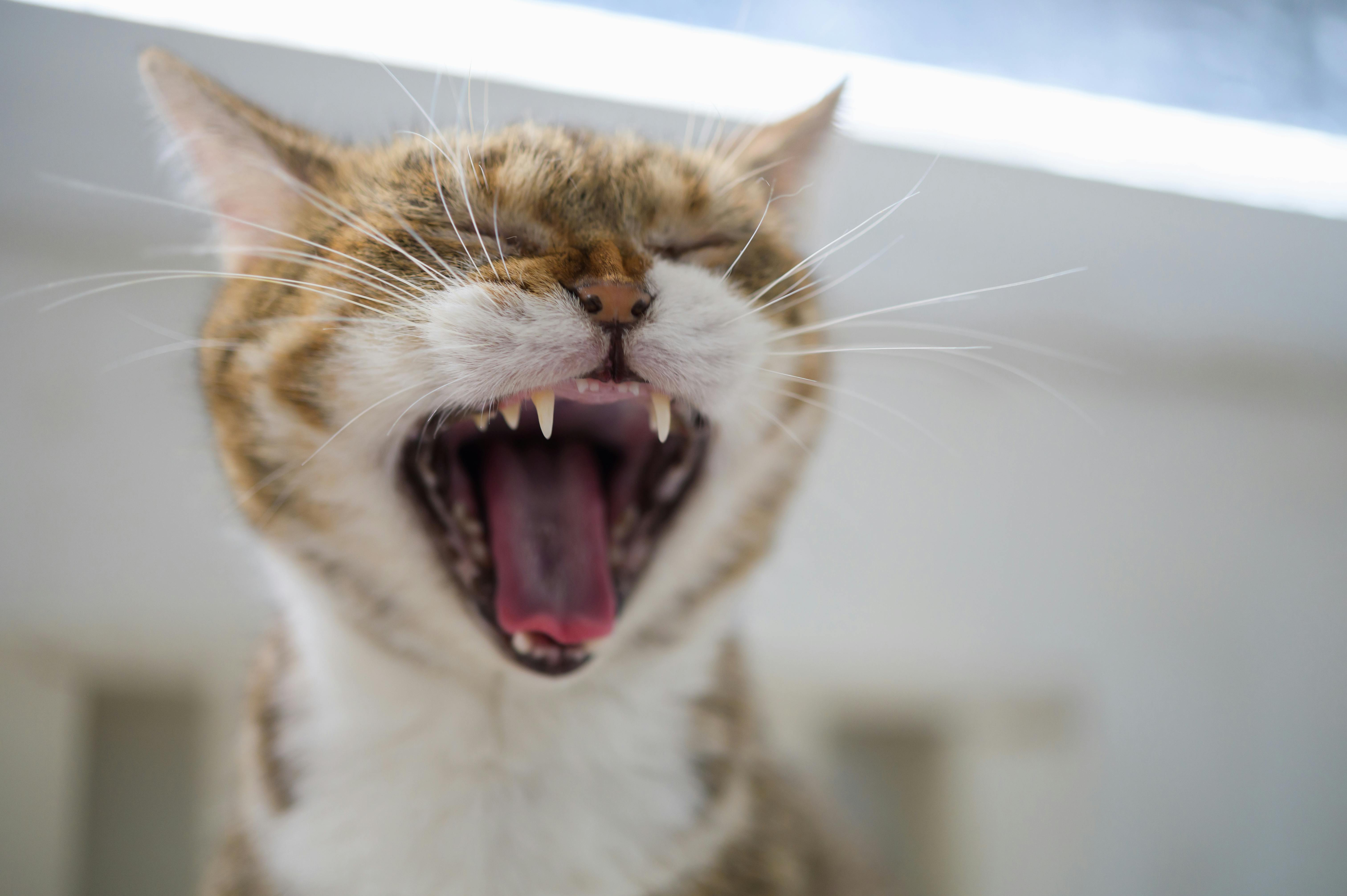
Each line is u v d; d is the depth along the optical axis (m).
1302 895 0.41
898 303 0.36
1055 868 0.40
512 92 0.31
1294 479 0.42
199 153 0.23
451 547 0.22
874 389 0.37
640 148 0.23
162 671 0.33
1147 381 0.41
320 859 0.21
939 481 0.38
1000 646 0.40
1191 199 0.38
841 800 0.41
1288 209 0.40
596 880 0.21
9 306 0.31
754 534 0.23
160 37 0.29
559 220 0.21
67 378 0.31
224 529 0.27
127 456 0.32
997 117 0.36
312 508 0.21
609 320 0.20
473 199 0.21
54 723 0.32
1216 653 0.41
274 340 0.21
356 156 0.23
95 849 0.34
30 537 0.31
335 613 0.22
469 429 0.23
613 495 0.23
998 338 0.32
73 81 0.29
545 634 0.21
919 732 0.42
